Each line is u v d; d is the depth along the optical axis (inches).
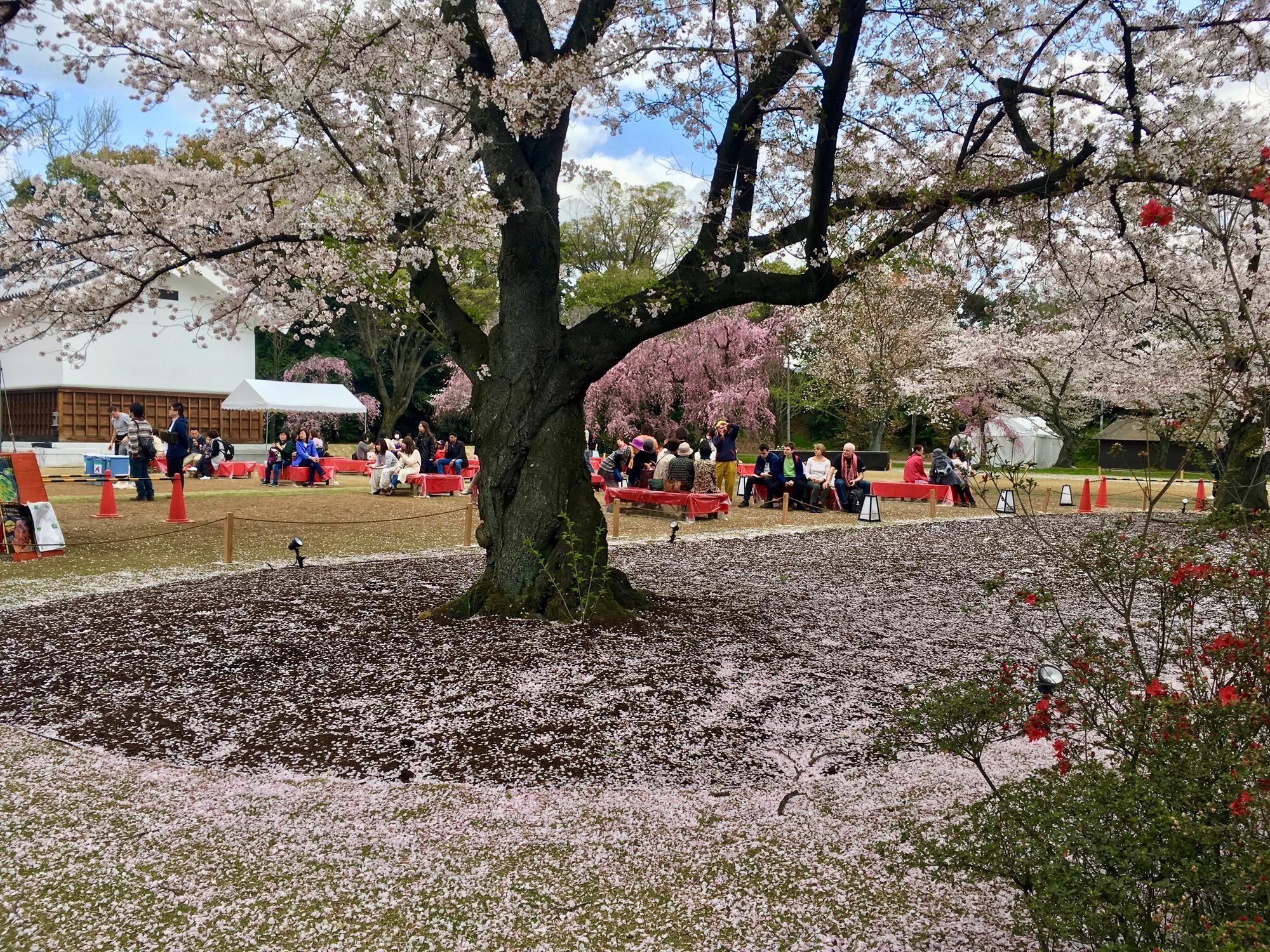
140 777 154.6
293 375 1700.3
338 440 1911.9
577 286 1451.8
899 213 252.4
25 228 331.9
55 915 109.3
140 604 290.7
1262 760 84.3
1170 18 273.6
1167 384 642.2
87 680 209.0
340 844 130.1
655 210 1566.2
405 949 103.5
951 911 113.4
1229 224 190.1
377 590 318.3
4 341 362.6
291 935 105.7
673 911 112.7
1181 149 240.8
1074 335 671.1
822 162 225.9
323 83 266.7
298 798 146.9
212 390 1285.7
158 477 922.1
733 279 261.3
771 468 750.5
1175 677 188.7
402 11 263.1
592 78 254.4
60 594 310.7
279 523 546.9
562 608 269.0
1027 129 283.3
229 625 261.9
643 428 1336.1
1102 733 105.6
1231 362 185.9
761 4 247.6
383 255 283.3
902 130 294.2
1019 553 472.7
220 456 1063.0
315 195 334.3
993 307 374.6
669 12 264.4
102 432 1195.3
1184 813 83.4
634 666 225.3
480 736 176.9
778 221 289.1
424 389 2017.7
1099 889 80.7
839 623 289.3
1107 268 393.7
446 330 303.1
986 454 181.3
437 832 134.7
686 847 131.2
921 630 283.4
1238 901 74.2
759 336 1283.2
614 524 532.1
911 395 1002.1
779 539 525.7
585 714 190.2
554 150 284.8
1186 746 89.9
